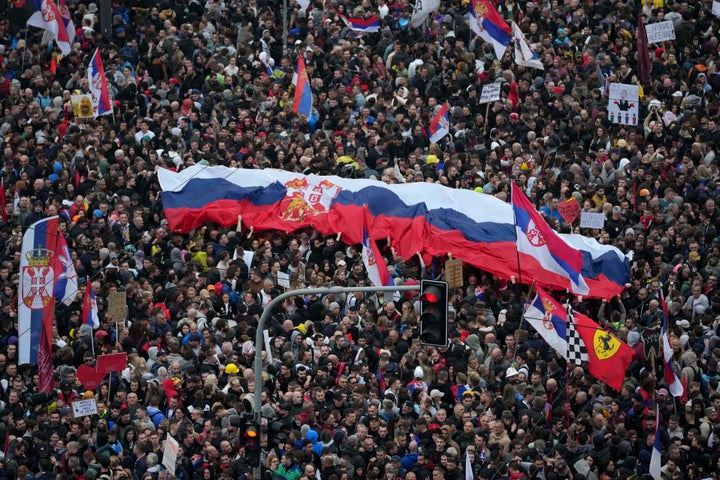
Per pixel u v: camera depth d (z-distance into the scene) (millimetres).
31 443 88500
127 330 98562
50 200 110250
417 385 96438
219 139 122875
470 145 127438
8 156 115875
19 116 122250
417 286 78312
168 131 122312
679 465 95188
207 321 101000
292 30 143875
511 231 114562
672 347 102000
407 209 114938
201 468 88250
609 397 98812
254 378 90625
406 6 146750
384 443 91250
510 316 104500
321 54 136250
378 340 101000
